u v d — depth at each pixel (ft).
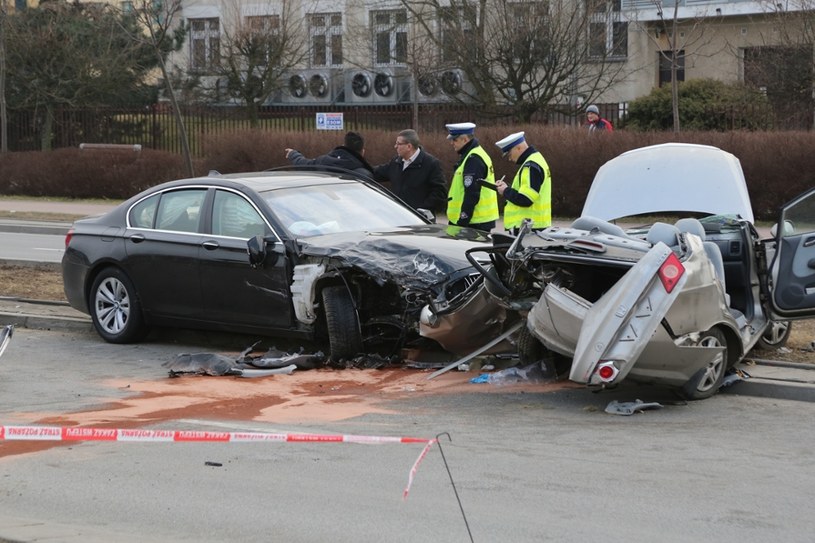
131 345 61.72
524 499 33.06
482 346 51.24
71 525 31.37
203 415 44.55
